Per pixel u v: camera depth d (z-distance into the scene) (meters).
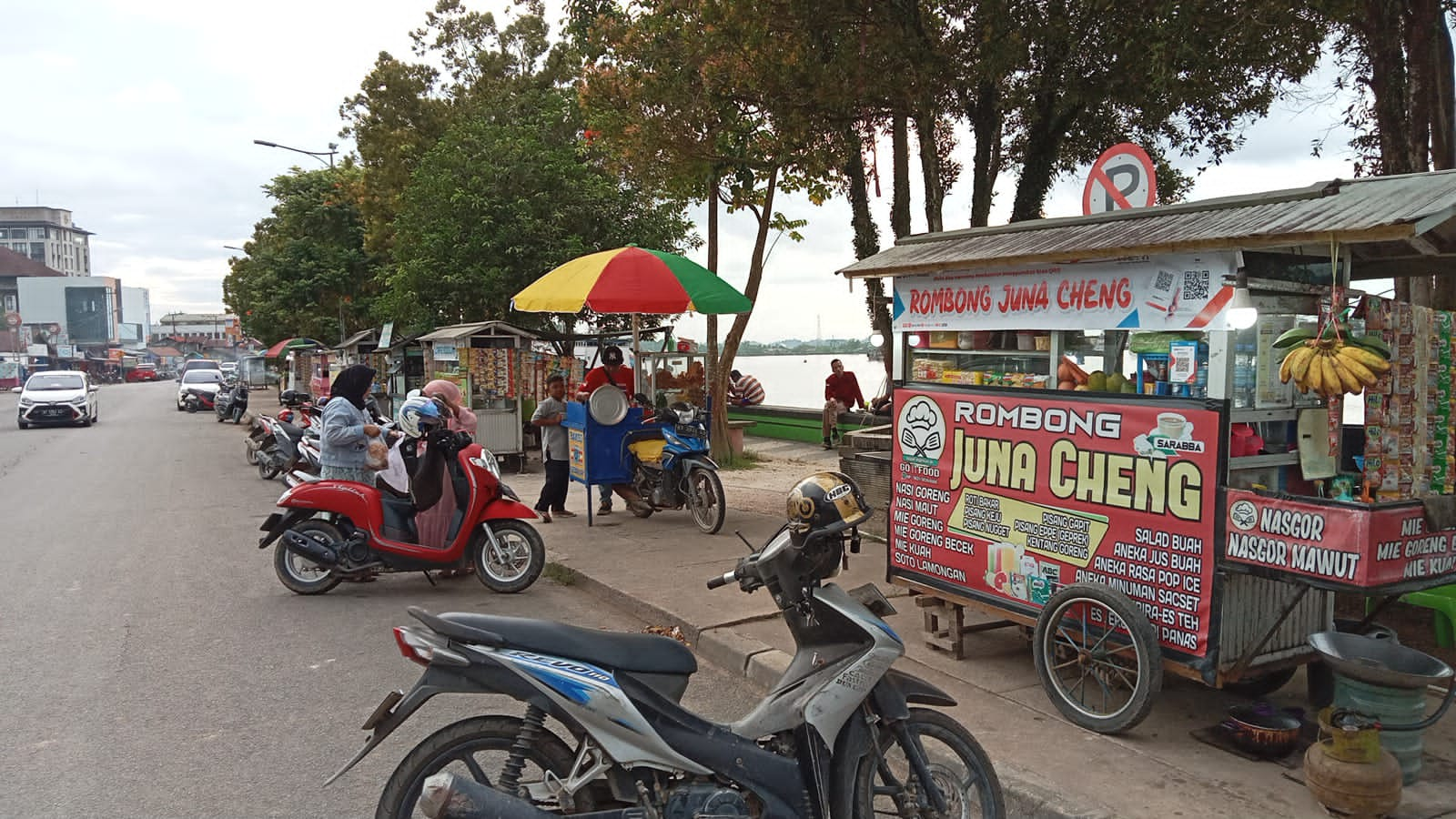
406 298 18.53
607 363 10.54
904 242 6.11
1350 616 5.82
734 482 12.65
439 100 24.08
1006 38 7.98
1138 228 4.52
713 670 5.77
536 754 3.05
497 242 17.42
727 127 11.33
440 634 3.01
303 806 3.94
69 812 3.87
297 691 5.30
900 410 5.70
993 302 5.15
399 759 4.43
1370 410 4.11
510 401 14.31
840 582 7.21
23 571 8.23
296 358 31.78
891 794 3.36
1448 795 3.74
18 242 133.62
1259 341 4.18
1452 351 4.33
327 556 7.27
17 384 67.56
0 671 5.62
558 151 18.33
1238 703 4.75
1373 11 7.06
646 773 3.04
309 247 29.27
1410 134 6.93
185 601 7.27
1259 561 3.87
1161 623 4.26
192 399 34.88
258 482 14.49
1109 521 4.46
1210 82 8.45
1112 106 9.59
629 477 9.88
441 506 7.41
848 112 9.45
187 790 4.07
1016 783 3.86
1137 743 4.28
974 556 5.20
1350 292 4.15
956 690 4.98
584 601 7.33
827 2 8.50
